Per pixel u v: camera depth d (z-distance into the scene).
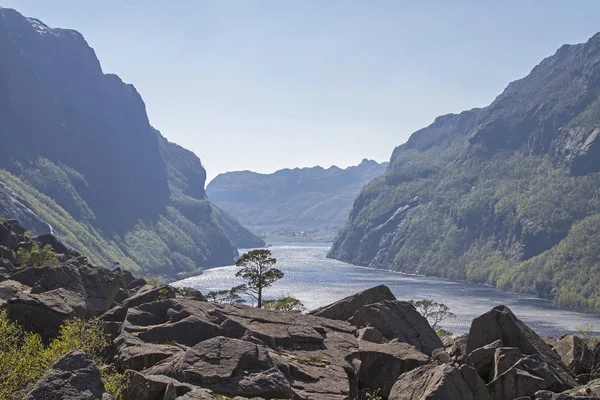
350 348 44.41
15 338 34.53
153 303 46.75
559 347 48.88
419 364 43.12
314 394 33.69
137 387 27.69
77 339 35.62
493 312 45.22
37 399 21.34
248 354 33.28
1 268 87.69
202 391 27.92
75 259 106.25
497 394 37.78
